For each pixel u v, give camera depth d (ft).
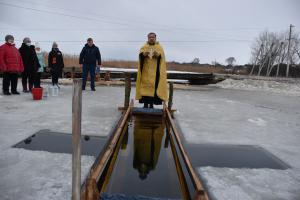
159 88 20.61
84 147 12.82
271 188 9.82
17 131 15.03
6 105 22.30
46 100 25.57
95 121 17.81
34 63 29.71
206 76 63.00
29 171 10.06
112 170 10.68
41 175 9.78
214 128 18.07
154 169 10.94
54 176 9.74
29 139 13.75
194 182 7.68
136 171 10.67
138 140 14.56
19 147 12.55
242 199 8.94
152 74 20.67
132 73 57.62
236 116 22.70
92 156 11.62
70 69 59.00
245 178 10.50
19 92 30.40
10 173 9.85
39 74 30.78
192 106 26.68
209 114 22.85
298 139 16.55
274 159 12.82
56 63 30.83
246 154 13.33
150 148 13.38
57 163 10.84
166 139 14.97
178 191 9.30
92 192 7.18
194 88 49.96
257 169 11.43
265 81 68.28
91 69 34.78
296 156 13.42
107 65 124.88
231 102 31.81
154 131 16.34
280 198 9.16
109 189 9.23
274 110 27.30
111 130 15.87
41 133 14.83
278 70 158.92
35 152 11.86
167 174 10.54
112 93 33.81
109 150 9.66
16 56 27.17
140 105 25.23
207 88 52.75
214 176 10.52
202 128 17.85
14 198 8.26
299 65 166.09
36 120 17.63
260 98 38.70
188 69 149.18
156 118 19.79
